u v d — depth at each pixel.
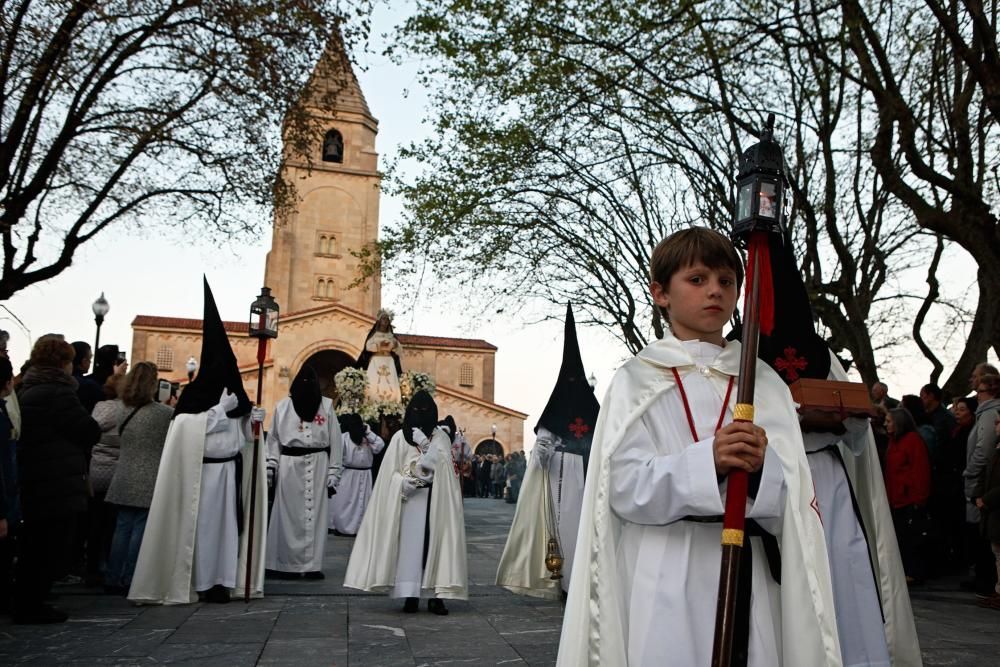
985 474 8.41
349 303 59.19
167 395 10.82
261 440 8.46
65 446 6.67
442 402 55.72
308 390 10.21
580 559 2.44
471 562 12.40
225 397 8.16
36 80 12.90
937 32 12.04
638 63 12.76
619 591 2.39
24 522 6.48
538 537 8.55
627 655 2.32
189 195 16.78
